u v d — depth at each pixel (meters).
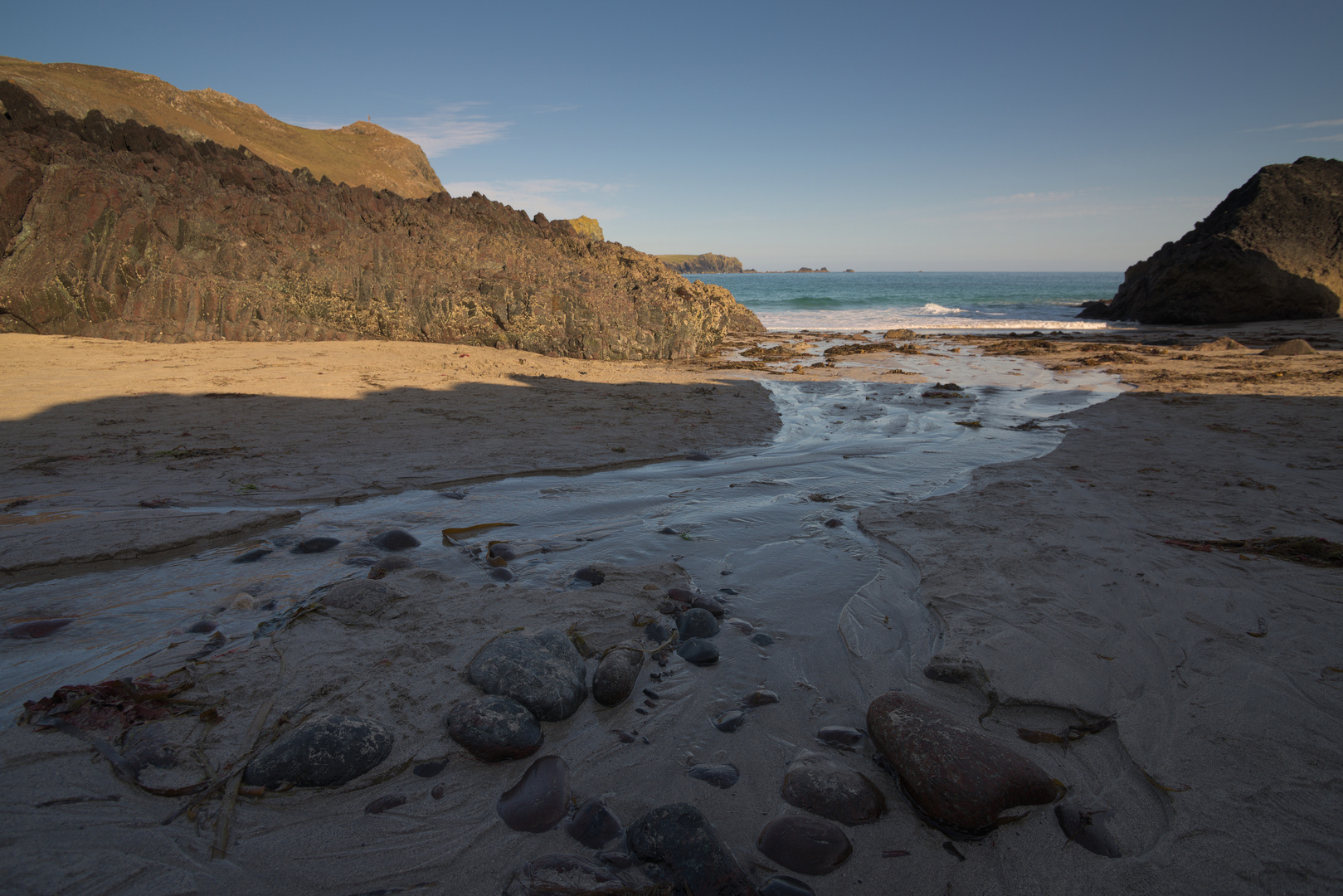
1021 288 74.06
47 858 1.55
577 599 3.09
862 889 1.61
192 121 58.31
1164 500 4.64
